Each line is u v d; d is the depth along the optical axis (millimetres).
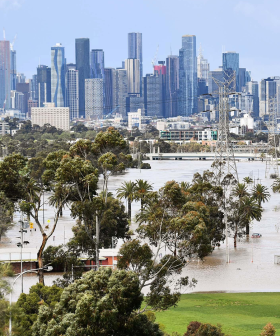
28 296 182000
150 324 153125
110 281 147125
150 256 178750
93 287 147000
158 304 180875
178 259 185875
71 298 148000
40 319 148500
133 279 149625
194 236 190875
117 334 147375
